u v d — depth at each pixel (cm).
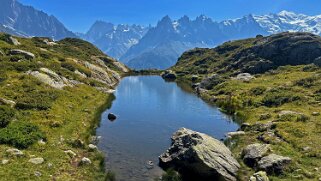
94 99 6544
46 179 2384
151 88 10344
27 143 2975
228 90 8300
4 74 5434
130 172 3014
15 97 4422
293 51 12338
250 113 5672
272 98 6300
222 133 4647
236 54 14238
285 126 4178
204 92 9038
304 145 3469
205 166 2844
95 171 2877
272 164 2856
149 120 5397
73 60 9881
